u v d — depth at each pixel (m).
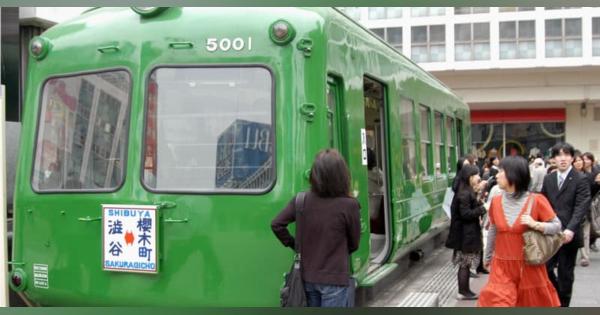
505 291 5.46
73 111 5.70
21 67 10.58
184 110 5.32
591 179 10.47
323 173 4.45
